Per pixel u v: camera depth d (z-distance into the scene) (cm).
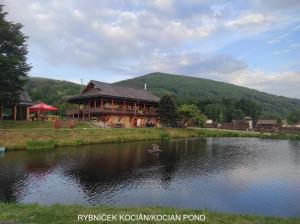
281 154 4369
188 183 2389
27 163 3000
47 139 4269
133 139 5591
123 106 7306
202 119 8631
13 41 4412
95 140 4869
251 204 1938
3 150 3641
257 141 6769
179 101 14012
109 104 6969
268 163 3522
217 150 4631
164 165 3125
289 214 1770
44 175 2527
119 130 5691
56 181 2339
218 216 1252
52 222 1073
